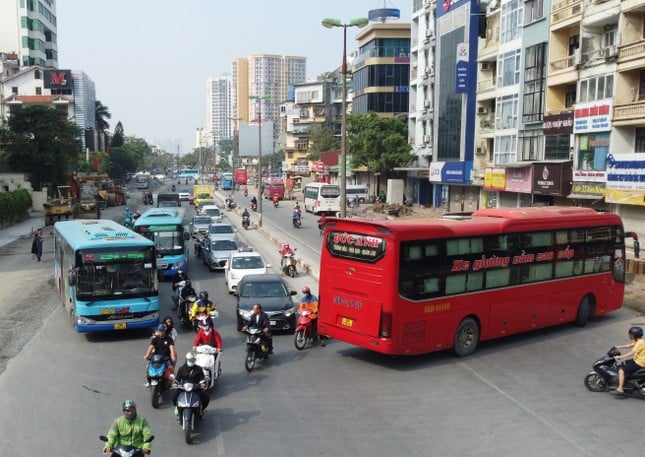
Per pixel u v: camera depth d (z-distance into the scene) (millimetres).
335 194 55594
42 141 59500
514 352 15062
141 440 8195
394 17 73125
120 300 15867
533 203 35938
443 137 49469
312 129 103438
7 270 27672
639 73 27344
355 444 9680
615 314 19438
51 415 10883
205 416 10891
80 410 11141
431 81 53688
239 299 17531
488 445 9633
